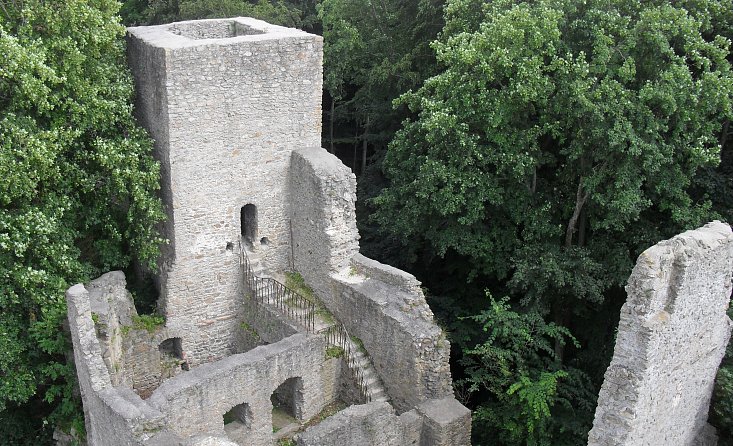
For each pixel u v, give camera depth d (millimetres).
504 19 21391
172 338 21625
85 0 18844
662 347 13648
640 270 13195
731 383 16516
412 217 24406
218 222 20875
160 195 20625
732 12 23156
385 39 31406
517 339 21266
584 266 21703
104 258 21156
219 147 20125
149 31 20859
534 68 20641
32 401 22094
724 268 14992
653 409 14195
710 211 23000
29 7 17922
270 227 21938
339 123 39062
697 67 21469
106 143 19328
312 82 20969
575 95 20312
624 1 22281
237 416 19125
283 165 21469
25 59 17016
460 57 21656
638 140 20031
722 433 17266
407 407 19547
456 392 23484
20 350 18594
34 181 17781
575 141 21312
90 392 17031
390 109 31656
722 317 15875
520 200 23297
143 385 20922
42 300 18297
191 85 19047
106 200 20469
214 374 17406
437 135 22828
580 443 20984
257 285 21250
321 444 16312
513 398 20938
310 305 21062
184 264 20703
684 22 20719
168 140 19328
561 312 24328
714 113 22531
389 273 19828
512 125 22766
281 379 18766
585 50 22375
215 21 23219
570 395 21547
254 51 19672
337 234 20562
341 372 20141
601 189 21953
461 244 23891
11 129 17203
